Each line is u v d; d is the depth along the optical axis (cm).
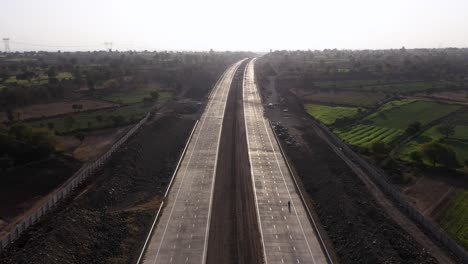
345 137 12012
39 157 8919
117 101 17038
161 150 10956
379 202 7531
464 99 17062
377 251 5691
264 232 6775
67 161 9262
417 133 12106
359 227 6438
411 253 5709
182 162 10288
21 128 9456
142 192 8312
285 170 9781
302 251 6212
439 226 6600
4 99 15025
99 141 11138
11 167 8362
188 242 6419
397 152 10350
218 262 5888
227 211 7544
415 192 7950
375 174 8688
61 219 6362
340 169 9281
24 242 5866
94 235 6334
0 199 7331
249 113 16212
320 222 7156
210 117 15438
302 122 14625
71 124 12406
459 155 10019
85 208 7088
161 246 6291
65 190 7538
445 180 8512
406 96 18150
